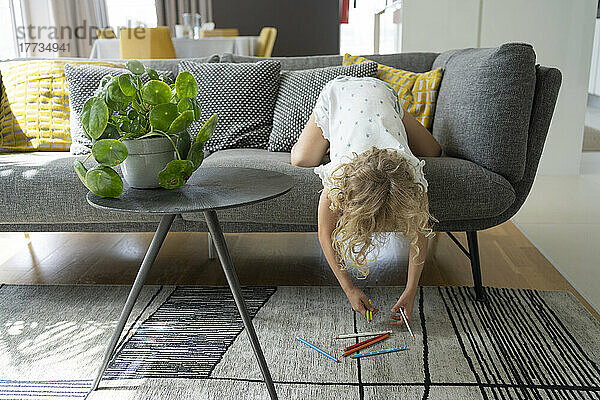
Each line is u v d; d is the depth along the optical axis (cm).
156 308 192
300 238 265
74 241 264
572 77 369
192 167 140
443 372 154
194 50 517
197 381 150
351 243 138
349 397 143
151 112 134
